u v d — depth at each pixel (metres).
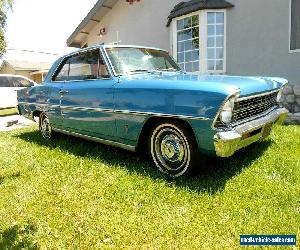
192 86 3.28
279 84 4.22
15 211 3.03
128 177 3.66
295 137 5.06
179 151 3.55
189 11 8.89
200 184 3.37
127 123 3.86
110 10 12.11
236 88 3.12
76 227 2.70
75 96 4.61
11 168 4.28
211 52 8.88
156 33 10.67
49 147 5.28
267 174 3.62
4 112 13.23
